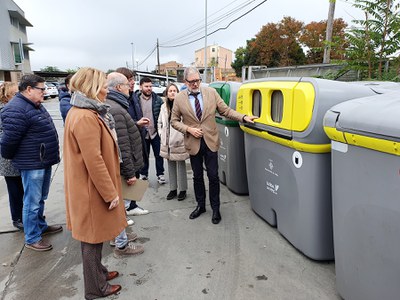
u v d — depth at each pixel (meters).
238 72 38.62
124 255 2.80
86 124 1.91
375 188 1.67
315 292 2.29
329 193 2.40
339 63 6.38
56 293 2.37
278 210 2.96
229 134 3.96
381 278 1.72
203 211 3.62
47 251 2.94
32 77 2.69
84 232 2.06
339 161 1.94
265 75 11.62
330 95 2.21
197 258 2.76
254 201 3.45
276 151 2.79
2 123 2.64
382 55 5.89
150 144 4.68
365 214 1.77
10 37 35.22
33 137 2.74
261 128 2.91
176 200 4.08
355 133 1.73
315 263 2.62
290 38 32.47
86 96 1.99
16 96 2.72
